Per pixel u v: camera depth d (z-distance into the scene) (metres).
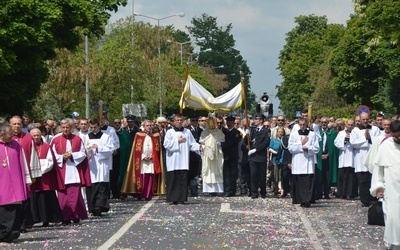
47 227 18.62
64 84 41.38
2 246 15.49
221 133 27.78
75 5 28.50
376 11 39.31
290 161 26.20
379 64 52.16
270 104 39.94
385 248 14.99
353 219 19.98
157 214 21.38
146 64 49.44
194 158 27.75
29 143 17.84
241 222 19.28
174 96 75.62
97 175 21.05
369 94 65.31
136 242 15.83
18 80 28.09
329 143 26.67
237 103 28.84
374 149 15.64
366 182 23.53
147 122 27.31
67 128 19.48
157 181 27.31
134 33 62.22
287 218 20.19
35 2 26.80
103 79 47.00
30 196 18.36
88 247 15.18
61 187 18.66
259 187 28.08
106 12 30.95
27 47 27.09
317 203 24.73
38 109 40.75
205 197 27.44
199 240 16.09
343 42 64.56
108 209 21.14
